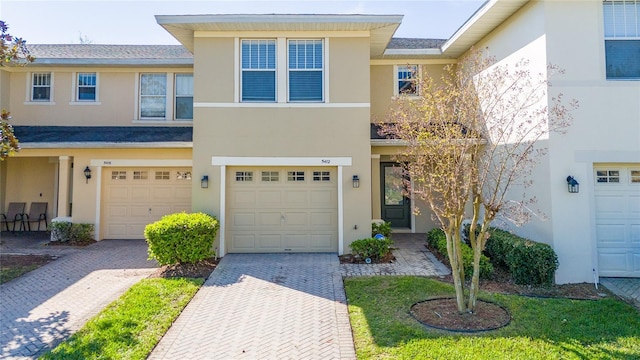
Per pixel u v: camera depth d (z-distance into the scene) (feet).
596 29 25.61
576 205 25.18
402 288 22.59
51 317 19.08
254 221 32.65
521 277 24.02
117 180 39.17
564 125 24.44
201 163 31.78
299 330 17.48
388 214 44.80
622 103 25.43
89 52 46.62
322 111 32.12
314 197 32.78
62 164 38.22
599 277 25.49
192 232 27.04
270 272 26.71
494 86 24.79
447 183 19.11
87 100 44.01
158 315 18.90
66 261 30.22
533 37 27.12
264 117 32.07
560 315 18.69
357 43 32.37
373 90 41.88
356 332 17.06
